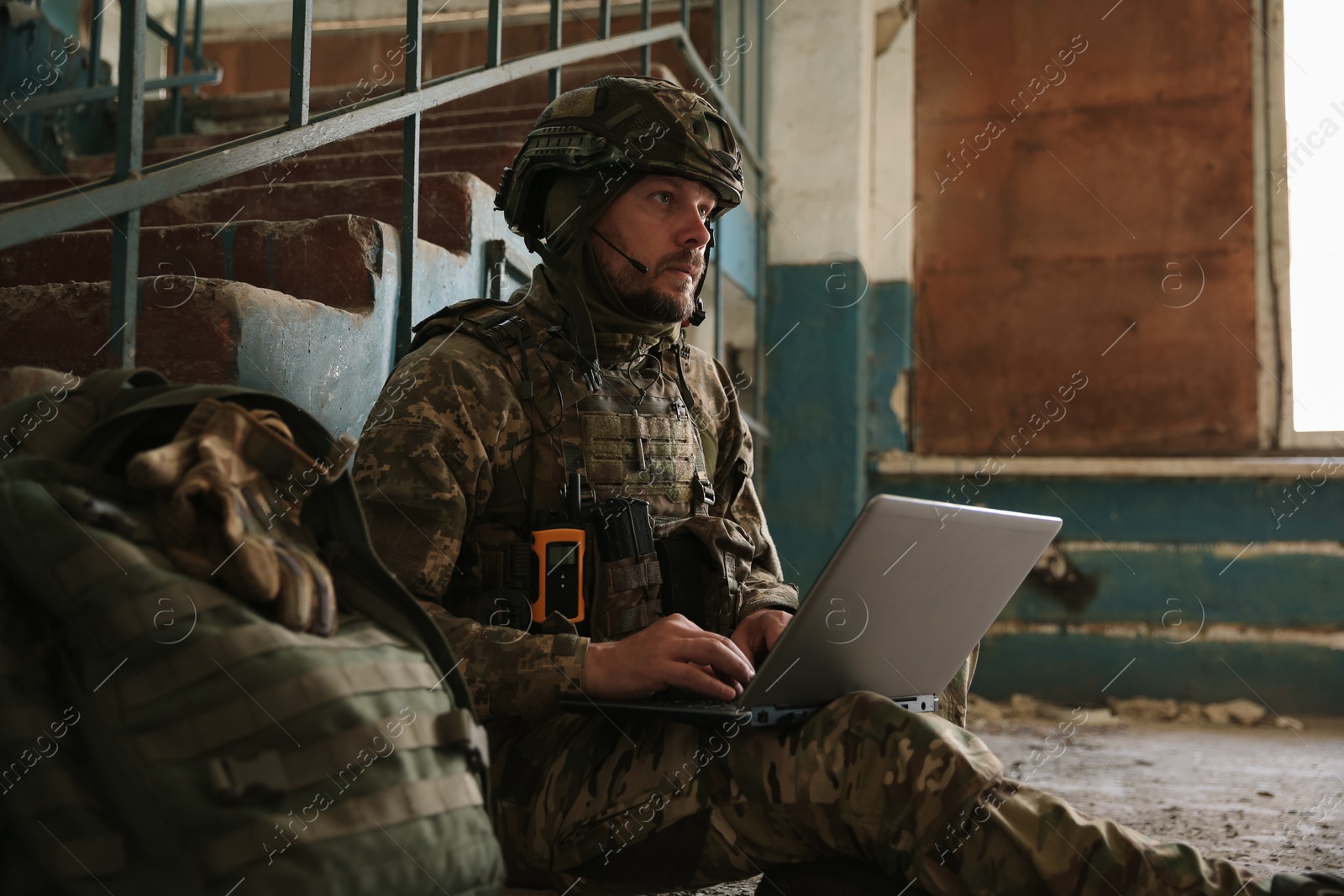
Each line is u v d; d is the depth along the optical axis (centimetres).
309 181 284
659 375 150
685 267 144
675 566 137
